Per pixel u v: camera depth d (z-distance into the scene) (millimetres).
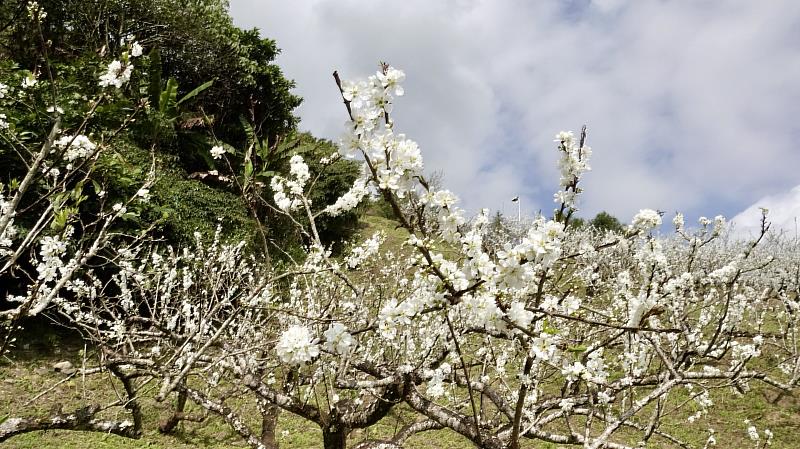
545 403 3287
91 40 11172
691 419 5238
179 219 8930
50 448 5125
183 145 11555
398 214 1775
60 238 3162
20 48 7621
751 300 9570
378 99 1775
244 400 6645
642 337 2777
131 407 4664
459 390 5426
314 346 1888
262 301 4438
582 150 2045
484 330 2395
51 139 2543
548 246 1669
